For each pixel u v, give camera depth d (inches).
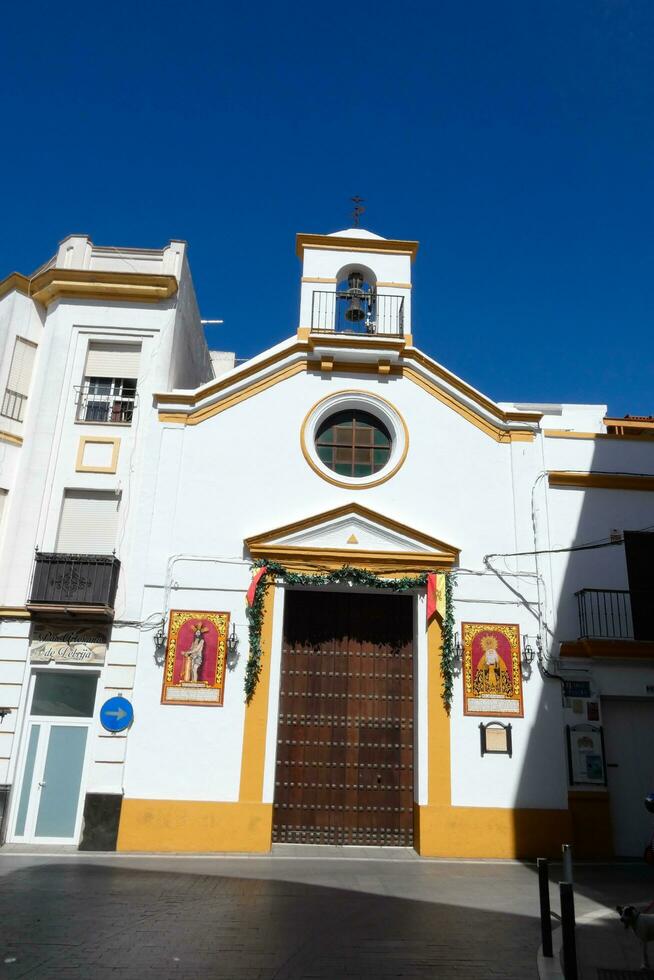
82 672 538.6
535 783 521.7
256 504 573.9
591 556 585.0
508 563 571.2
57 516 573.9
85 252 651.5
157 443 584.1
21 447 596.4
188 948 280.7
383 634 576.4
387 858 490.9
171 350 625.6
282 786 538.6
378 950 285.4
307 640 571.8
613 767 544.1
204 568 554.3
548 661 550.6
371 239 663.1
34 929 300.4
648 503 601.9
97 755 510.3
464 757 524.4
